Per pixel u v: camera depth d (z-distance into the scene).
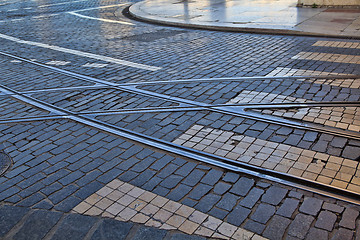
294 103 5.75
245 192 3.76
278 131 4.93
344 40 9.58
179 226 3.36
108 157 4.56
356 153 4.28
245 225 3.32
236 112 5.57
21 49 10.73
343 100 5.75
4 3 24.09
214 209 3.55
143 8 17.27
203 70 7.76
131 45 10.43
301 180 3.87
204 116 5.54
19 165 4.50
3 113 6.21
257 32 11.30
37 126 5.57
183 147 4.67
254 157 4.36
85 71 8.22
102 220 3.48
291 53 8.66
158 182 4.01
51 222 3.49
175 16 14.55
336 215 3.37
